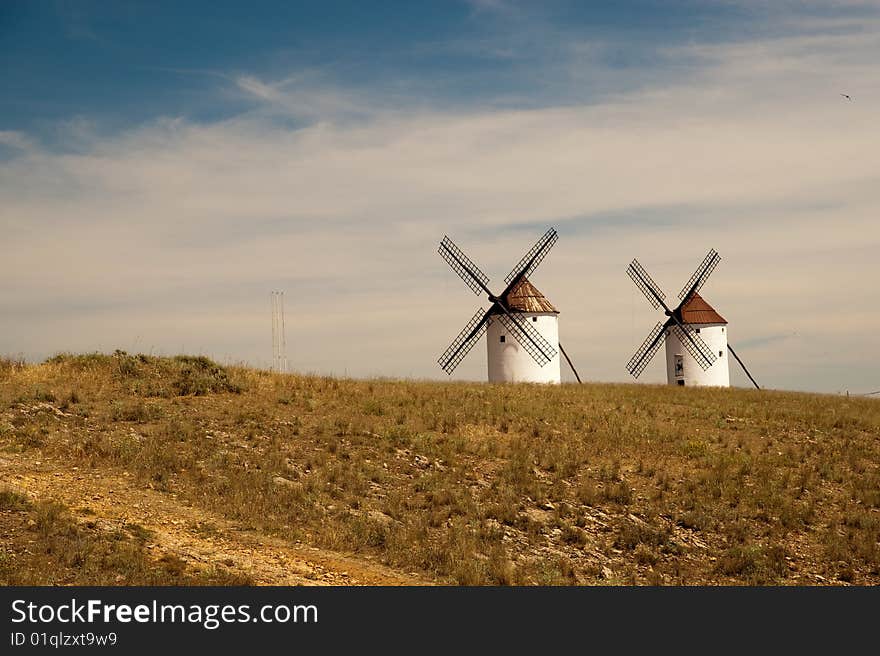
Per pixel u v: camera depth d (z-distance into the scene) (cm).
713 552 2327
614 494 2636
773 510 2627
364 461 2700
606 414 3697
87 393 3058
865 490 2861
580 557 2200
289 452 2712
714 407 4100
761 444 3403
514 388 4278
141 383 3234
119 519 1948
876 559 2317
